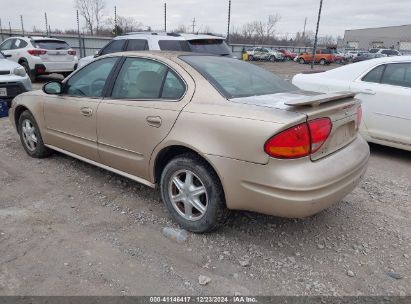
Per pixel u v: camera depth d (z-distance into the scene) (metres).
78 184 4.23
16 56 13.16
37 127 4.80
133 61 3.72
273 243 3.17
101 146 3.89
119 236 3.20
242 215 3.59
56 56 13.11
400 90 5.33
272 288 2.63
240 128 2.75
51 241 3.08
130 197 3.94
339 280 2.74
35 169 4.66
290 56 45.44
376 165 5.35
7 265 2.76
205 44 8.64
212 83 3.17
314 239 3.26
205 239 3.18
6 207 3.64
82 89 4.16
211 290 2.58
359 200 4.09
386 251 3.12
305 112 2.66
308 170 2.66
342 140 3.10
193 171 3.09
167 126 3.18
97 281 2.62
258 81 3.56
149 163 3.42
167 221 3.46
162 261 2.87
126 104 3.56
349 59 42.97
